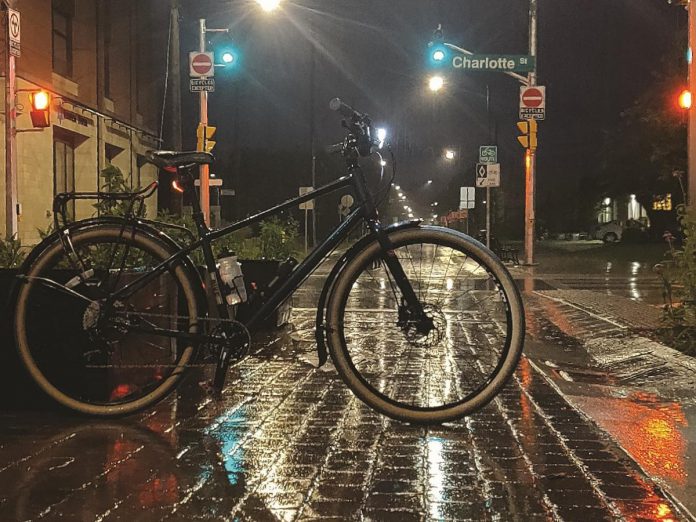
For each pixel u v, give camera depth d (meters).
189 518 3.19
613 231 64.94
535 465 3.88
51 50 26.34
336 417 4.80
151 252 4.52
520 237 70.81
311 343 8.04
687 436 4.45
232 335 4.44
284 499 3.41
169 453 4.05
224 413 4.89
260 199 55.53
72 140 29.88
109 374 4.70
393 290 4.46
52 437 4.32
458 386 5.28
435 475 3.73
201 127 16.94
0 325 4.84
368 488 3.54
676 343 7.73
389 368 5.70
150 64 38.66
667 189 40.09
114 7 33.56
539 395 5.57
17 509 3.28
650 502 3.38
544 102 24.12
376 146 4.52
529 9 23.81
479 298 4.96
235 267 4.47
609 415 4.97
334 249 4.50
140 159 36.75
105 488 3.53
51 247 4.53
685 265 7.88
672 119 29.30
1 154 23.16
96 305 4.44
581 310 11.66
